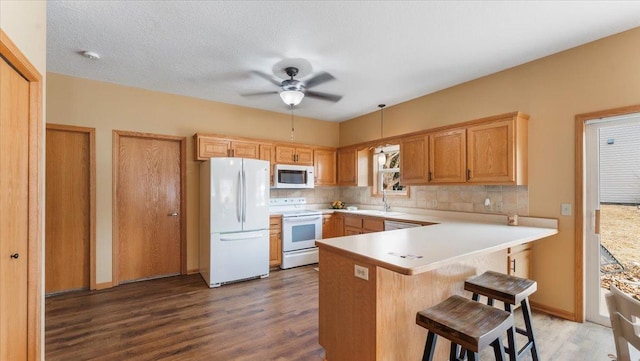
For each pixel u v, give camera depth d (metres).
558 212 2.74
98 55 2.82
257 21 2.23
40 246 1.70
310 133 5.39
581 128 2.60
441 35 2.45
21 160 1.56
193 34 2.43
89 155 3.47
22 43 1.46
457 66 3.07
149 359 2.07
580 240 2.60
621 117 2.43
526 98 2.97
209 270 3.58
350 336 1.81
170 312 2.83
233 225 3.73
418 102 4.12
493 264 2.44
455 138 3.27
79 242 3.45
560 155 2.73
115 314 2.79
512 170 2.79
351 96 4.09
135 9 2.08
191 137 4.16
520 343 2.27
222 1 2.00
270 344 2.27
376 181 5.00
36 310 1.67
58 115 3.29
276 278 3.91
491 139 2.95
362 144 4.74
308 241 4.58
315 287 3.54
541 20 2.22
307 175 4.89
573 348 2.19
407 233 2.45
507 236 2.31
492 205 3.26
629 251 2.42
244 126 4.63
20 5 1.44
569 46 2.64
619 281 2.46
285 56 2.84
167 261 4.01
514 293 1.73
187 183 4.12
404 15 2.15
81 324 2.59
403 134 4.02
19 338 1.55
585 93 2.58
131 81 3.54
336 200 5.69
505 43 2.58
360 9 2.08
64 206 3.37
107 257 3.54
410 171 3.80
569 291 2.66
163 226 3.99
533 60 2.92
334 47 2.65
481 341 1.27
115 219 3.61
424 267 1.48
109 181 3.57
